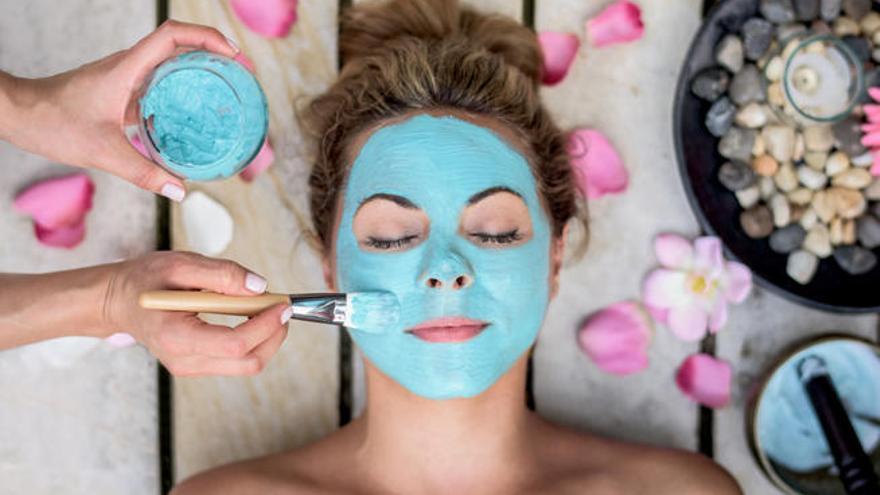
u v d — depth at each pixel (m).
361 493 1.04
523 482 1.03
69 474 1.22
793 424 1.21
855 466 1.12
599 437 1.09
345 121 1.01
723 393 1.24
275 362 1.23
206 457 1.23
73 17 1.21
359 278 0.96
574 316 1.25
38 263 1.22
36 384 1.22
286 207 1.23
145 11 1.22
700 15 1.25
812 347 1.19
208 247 1.22
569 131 1.20
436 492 1.02
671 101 1.25
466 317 0.93
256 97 0.93
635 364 1.25
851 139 1.18
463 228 0.96
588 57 1.24
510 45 1.12
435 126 0.98
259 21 1.22
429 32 1.10
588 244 1.25
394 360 0.94
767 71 1.16
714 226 1.20
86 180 1.21
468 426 1.00
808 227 1.21
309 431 1.24
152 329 0.86
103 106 0.92
